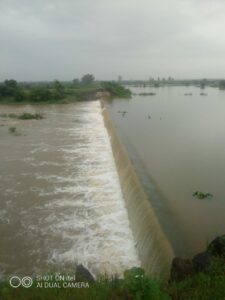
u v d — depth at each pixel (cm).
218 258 748
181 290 622
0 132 3522
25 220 1441
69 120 4594
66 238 1308
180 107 5775
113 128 3127
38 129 3766
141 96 9881
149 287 547
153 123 3691
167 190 1537
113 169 2177
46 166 2222
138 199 1420
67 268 1126
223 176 1766
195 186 1608
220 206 1366
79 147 2805
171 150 2334
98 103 7756
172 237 1062
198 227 1178
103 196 1709
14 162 2312
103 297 604
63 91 8219
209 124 3603
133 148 2364
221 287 607
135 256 1205
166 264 933
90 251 1226
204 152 2289
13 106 6775
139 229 1270
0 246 1253
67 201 1636
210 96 9544
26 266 1142
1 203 1606
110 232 1356
